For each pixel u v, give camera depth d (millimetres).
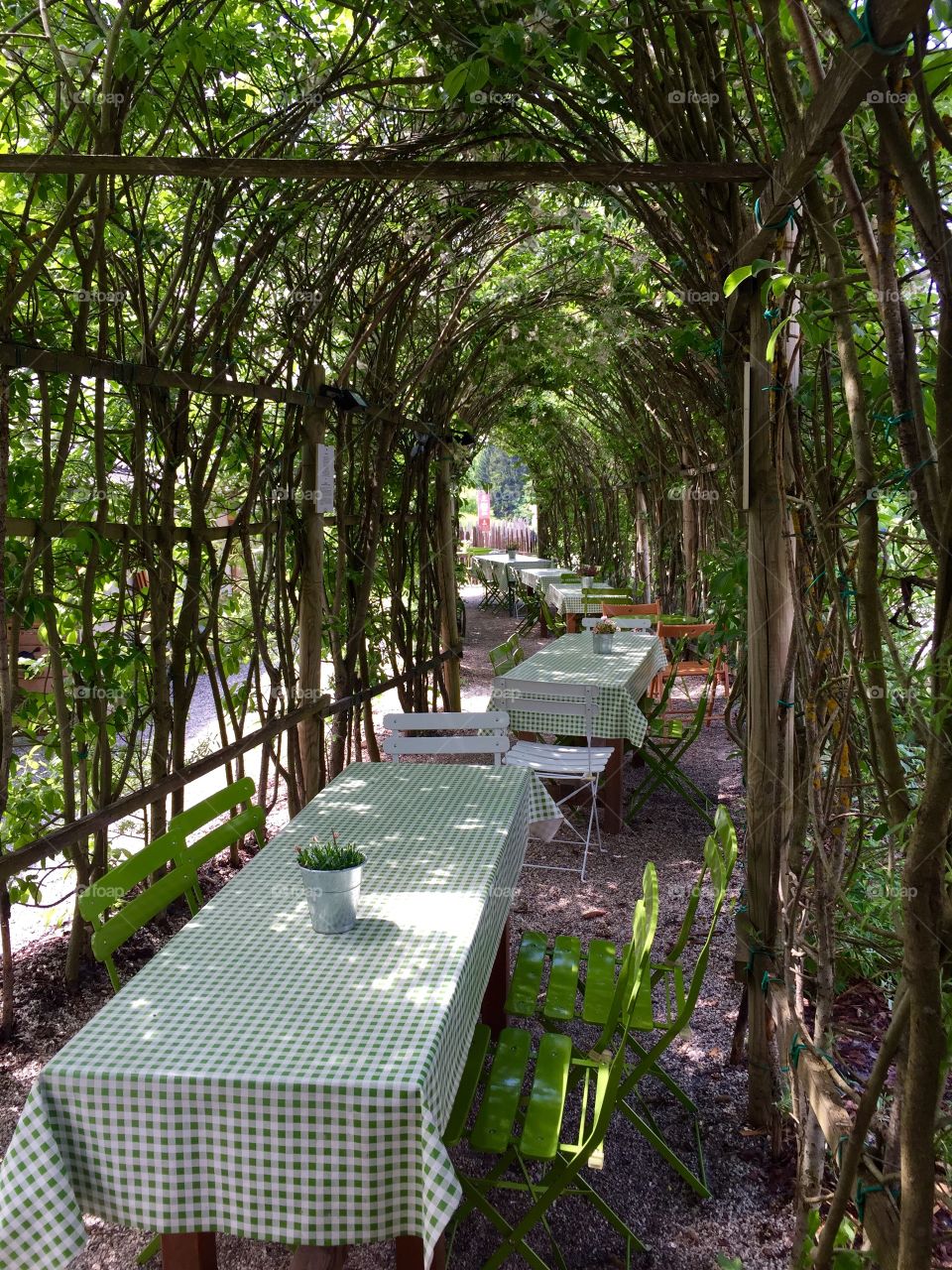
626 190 2859
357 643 5332
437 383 6332
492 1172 2145
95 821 3096
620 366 8195
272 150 3285
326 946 2059
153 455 3686
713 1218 2322
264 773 4508
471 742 3531
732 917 3973
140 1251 2229
